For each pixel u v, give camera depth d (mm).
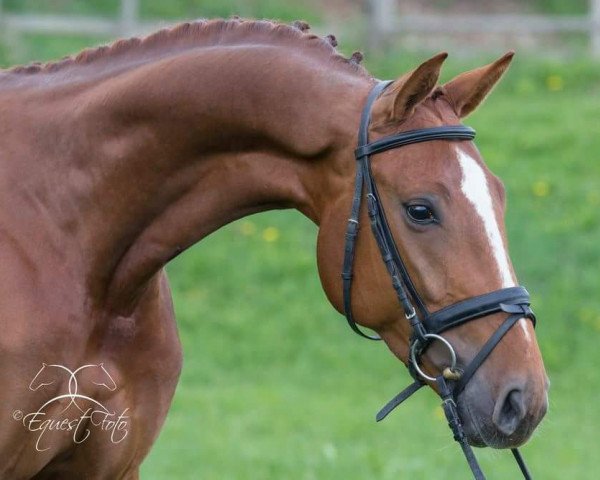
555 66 23141
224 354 15305
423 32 23281
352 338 15797
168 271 17016
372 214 5492
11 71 6379
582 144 19719
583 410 13773
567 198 18125
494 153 19344
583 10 27156
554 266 16594
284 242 17672
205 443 12188
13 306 5777
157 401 6352
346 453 11922
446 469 11617
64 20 21641
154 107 5961
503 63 5723
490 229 5320
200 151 5996
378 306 5570
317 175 5809
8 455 5875
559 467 11773
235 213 6074
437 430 13055
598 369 14695
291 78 5820
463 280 5297
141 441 6348
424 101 5645
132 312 6195
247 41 6055
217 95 5898
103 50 6277
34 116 6125
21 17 21656
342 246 5660
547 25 23172
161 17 24562
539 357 5309
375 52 22828
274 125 5824
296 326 15906
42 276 5883
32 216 5957
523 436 5215
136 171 6023
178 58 6016
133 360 6199
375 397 14312
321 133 5707
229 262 17141
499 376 5242
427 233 5359
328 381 14789
